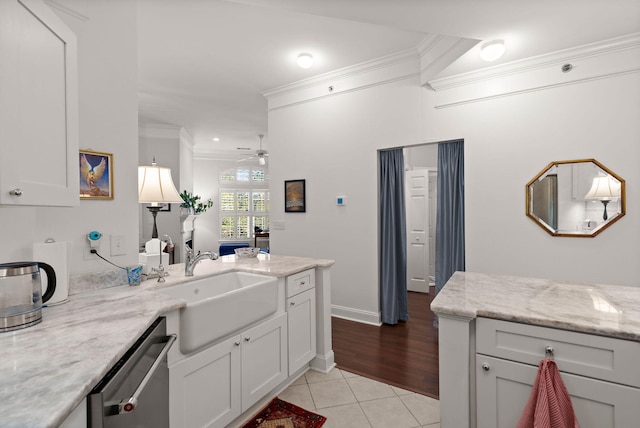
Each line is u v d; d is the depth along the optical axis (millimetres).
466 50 2549
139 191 2016
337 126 3746
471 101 2996
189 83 3963
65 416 684
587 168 2572
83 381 797
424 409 2045
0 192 978
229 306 1723
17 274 1140
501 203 2895
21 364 881
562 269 2678
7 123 1006
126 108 1986
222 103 4703
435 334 3271
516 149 2828
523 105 2793
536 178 2732
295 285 2307
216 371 1693
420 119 3250
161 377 1330
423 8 1940
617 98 2471
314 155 3906
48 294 1284
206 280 2143
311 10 1985
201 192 8320
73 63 1352
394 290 3500
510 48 2516
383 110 3457
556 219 2689
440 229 3291
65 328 1156
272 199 4230
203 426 1614
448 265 3242
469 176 3023
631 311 1303
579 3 1893
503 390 1309
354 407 2066
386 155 3537
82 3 1760
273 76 3766
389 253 3514
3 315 1112
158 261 2139
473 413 1388
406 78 3324
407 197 5027
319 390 2266
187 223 6875
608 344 1138
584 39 2393
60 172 1271
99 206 1840
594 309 1334
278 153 4176
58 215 1658
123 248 1952
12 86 1028
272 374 2086
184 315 1517
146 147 5871
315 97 3875
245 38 2930
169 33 2830
